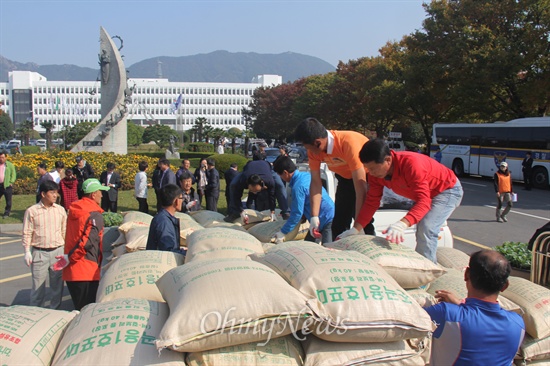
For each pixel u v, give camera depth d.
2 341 2.77
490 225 13.41
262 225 6.25
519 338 2.74
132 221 6.52
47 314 3.15
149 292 3.65
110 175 12.89
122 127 27.27
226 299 2.85
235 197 7.27
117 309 3.04
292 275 3.21
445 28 28.69
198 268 3.23
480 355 2.68
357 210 4.65
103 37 27.17
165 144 64.38
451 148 29.30
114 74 27.20
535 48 24.25
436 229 4.27
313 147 4.69
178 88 133.00
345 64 47.88
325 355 3.04
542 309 3.60
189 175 9.58
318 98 53.44
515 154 24.39
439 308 2.87
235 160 23.94
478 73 25.42
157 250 4.54
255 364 2.91
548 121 22.59
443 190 4.29
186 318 2.76
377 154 3.91
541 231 5.73
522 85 25.28
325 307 2.99
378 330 3.01
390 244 4.04
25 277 8.34
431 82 30.22
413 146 47.94
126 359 2.65
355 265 3.29
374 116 41.50
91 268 5.41
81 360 2.62
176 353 2.80
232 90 135.75
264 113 77.19
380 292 3.08
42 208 6.33
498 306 2.77
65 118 127.06
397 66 36.34
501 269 2.70
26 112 127.88
